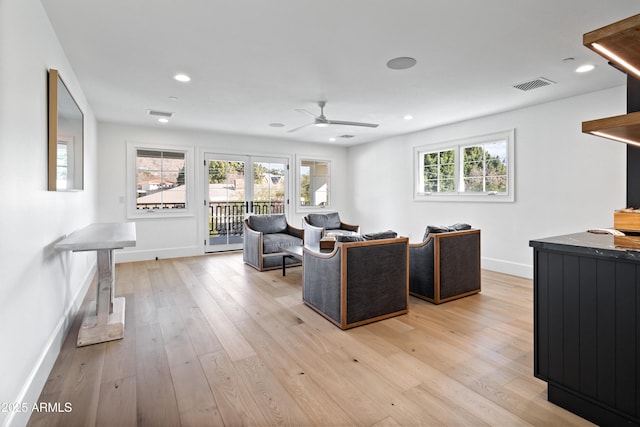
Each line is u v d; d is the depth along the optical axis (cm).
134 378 205
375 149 718
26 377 172
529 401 182
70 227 293
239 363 224
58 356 232
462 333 272
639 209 204
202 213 624
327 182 779
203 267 516
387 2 208
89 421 166
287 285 416
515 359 229
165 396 186
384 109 458
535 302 185
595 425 162
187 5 211
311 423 165
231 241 659
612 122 152
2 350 141
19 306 163
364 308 289
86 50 274
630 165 224
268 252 497
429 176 603
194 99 412
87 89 370
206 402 181
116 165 545
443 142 564
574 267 169
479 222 511
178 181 600
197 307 334
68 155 264
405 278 315
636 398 149
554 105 419
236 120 525
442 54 284
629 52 131
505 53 282
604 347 159
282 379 204
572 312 170
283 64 305
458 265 360
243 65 307
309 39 257
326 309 302
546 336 181
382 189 698
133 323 292
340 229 626
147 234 573
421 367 218
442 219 570
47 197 220
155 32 246
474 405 179
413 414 172
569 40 259
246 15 223
